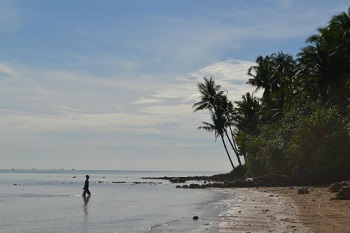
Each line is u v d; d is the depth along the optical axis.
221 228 15.87
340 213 19.86
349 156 44.28
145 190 56.78
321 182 46.25
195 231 15.40
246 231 14.93
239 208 23.81
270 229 15.29
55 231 17.95
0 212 27.34
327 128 46.00
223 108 83.75
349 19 51.97
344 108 52.06
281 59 82.50
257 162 61.50
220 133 84.50
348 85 53.97
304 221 17.23
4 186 73.88
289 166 52.38
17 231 18.17
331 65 53.44
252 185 52.03
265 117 75.12
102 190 58.38
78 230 18.05
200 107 83.88
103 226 19.22
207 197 37.44
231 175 87.12
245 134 74.81
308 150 46.91
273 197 32.03
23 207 31.42
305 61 57.12
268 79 78.62
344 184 32.72
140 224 19.39
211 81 83.88
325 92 56.78
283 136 54.53
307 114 55.41
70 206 32.00
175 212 24.66
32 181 104.12
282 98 71.19
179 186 64.75
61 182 97.06
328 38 55.00
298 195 32.88
